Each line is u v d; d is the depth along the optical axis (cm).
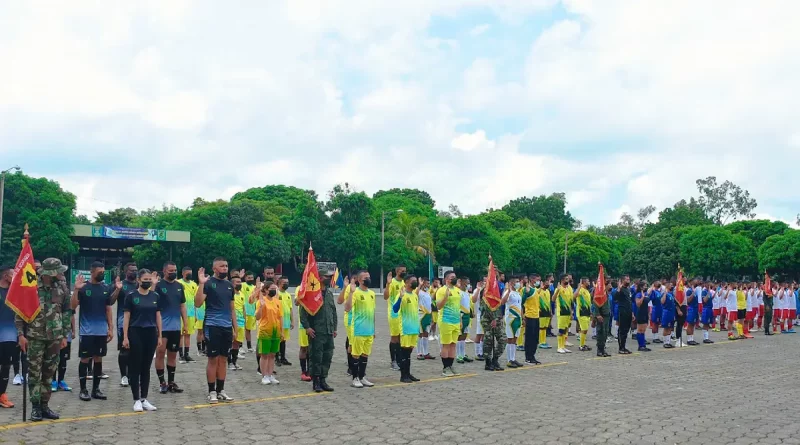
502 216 8950
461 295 1538
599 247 8050
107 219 7056
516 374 1414
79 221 6806
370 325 1230
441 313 1398
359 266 6134
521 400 1091
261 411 980
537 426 885
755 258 6347
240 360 1600
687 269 6694
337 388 1210
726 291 2448
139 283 996
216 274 1071
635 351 1909
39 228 4975
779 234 6550
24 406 888
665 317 2039
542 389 1210
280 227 6562
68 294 1059
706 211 9312
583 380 1328
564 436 829
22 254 881
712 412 1004
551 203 10994
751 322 2739
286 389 1193
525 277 1817
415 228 6519
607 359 1708
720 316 2697
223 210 6125
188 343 1545
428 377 1362
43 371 900
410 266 6397
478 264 6600
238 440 796
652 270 7125
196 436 815
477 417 944
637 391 1196
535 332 1584
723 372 1469
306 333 1187
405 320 1288
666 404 1066
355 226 6259
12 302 869
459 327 1413
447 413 973
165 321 1130
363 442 790
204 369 1430
